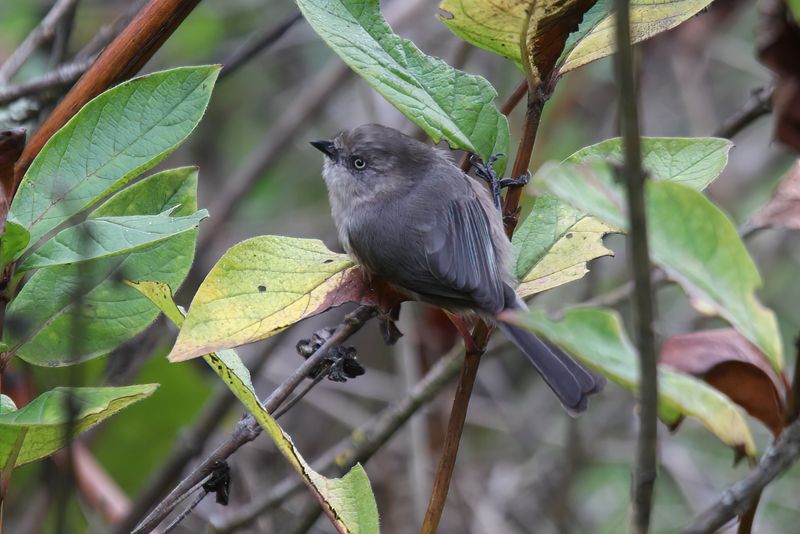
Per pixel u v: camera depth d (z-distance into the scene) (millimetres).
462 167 7273
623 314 12766
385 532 12125
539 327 3889
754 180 13922
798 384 4504
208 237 12594
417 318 11297
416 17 13766
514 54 5324
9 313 5418
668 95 14484
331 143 8289
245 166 13484
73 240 4949
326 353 5848
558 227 5957
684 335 5426
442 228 7422
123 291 5625
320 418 13906
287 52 15969
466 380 5223
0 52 12594
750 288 4348
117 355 9812
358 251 7680
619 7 3447
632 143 3486
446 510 12055
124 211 5684
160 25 5605
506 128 5625
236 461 11820
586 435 13211
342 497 5043
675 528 12109
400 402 9094
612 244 14281
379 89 5449
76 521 10172
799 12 5676
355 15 5605
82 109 5215
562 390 6285
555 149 13797
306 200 15719
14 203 5117
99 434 11562
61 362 5488
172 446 11742
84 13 13195
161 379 11664
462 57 11258
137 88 5266
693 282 4301
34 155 5578
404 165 7883
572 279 5750
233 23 15023
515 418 13719
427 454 12312
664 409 4898
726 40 13422
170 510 5500
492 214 7164
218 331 5277
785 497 12914
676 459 12805
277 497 9430
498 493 12922
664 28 5484
